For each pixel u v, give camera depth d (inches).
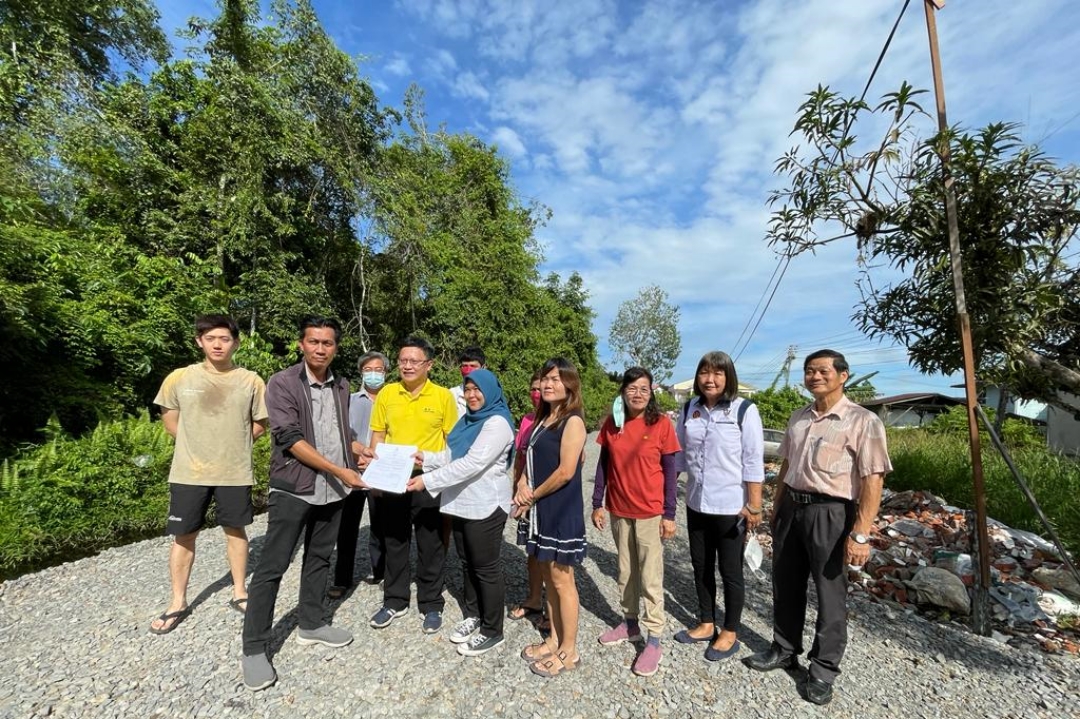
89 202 332.5
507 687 102.6
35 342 237.0
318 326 112.1
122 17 394.0
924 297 156.9
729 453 115.2
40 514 182.5
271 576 103.6
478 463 107.4
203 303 307.7
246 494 129.4
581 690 102.0
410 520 128.6
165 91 375.9
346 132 412.2
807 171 149.5
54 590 145.0
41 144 308.2
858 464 98.0
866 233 147.3
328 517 115.2
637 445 109.7
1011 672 110.6
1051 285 127.3
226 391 125.3
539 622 129.0
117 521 197.6
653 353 1325.0
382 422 130.4
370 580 155.6
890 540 179.3
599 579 162.2
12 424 229.8
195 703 95.7
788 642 109.0
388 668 108.2
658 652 108.4
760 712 96.3
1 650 113.3
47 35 346.9
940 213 131.9
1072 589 141.1
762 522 232.5
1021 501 198.1
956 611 137.6
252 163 354.9
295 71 382.6
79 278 273.3
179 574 124.9
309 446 105.7
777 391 709.9
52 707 93.5
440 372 489.7
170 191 355.6
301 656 112.0
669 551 192.9
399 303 504.7
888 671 110.4
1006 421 552.7
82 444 212.4
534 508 105.7
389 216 420.8
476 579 115.4
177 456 123.1
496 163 585.6
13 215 268.7
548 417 110.1
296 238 411.2
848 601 146.6
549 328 635.5
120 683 101.3
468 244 540.7
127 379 276.2
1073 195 116.2
